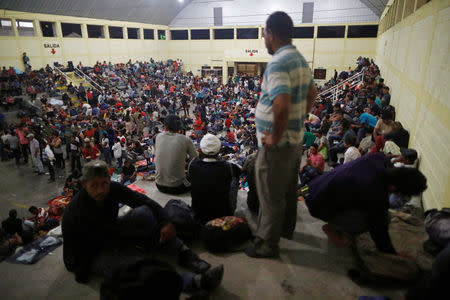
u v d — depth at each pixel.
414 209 3.41
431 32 5.46
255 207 3.07
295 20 31.69
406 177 1.93
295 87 1.75
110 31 30.50
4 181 11.12
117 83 26.38
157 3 32.16
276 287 2.07
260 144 1.96
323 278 2.13
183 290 2.02
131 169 8.33
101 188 2.05
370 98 9.52
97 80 24.62
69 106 18.34
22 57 22.31
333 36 30.66
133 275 1.39
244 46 34.91
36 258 2.50
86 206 2.16
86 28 27.53
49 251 2.60
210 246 2.46
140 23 33.56
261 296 2.00
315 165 5.75
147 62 34.09
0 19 20.89
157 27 36.09
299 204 3.29
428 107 4.91
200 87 28.56
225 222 2.51
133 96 23.59
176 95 24.97
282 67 1.68
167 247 2.35
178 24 37.31
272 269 2.24
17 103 17.78
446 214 2.32
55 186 10.72
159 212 2.33
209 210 2.80
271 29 1.82
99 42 29.06
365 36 29.44
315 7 30.56
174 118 3.60
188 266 2.24
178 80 31.25
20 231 6.85
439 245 2.22
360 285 2.06
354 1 29.06
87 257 2.22
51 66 24.75
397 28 11.91
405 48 8.86
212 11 35.16
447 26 4.38
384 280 2.04
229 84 29.66
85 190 2.19
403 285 2.04
